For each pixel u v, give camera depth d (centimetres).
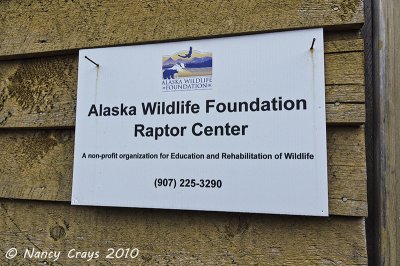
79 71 72
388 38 64
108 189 68
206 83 66
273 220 62
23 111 76
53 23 76
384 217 61
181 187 65
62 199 72
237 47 65
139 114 68
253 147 62
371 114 67
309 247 60
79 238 71
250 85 64
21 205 75
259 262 62
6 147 77
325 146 59
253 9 66
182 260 65
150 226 68
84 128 70
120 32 72
